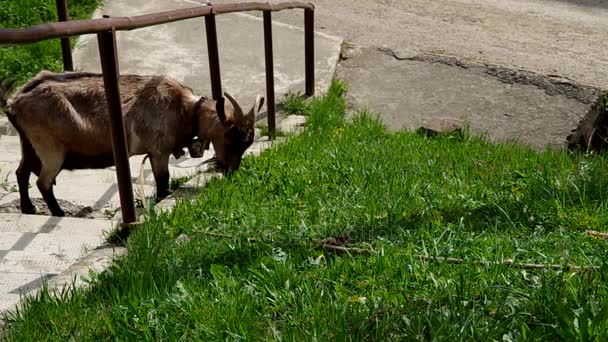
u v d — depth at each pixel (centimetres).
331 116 1023
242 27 1288
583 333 387
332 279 484
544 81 1185
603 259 480
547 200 654
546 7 1512
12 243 606
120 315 447
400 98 1161
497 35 1355
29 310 455
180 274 502
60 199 787
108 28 590
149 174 875
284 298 457
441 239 550
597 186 680
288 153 846
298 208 663
